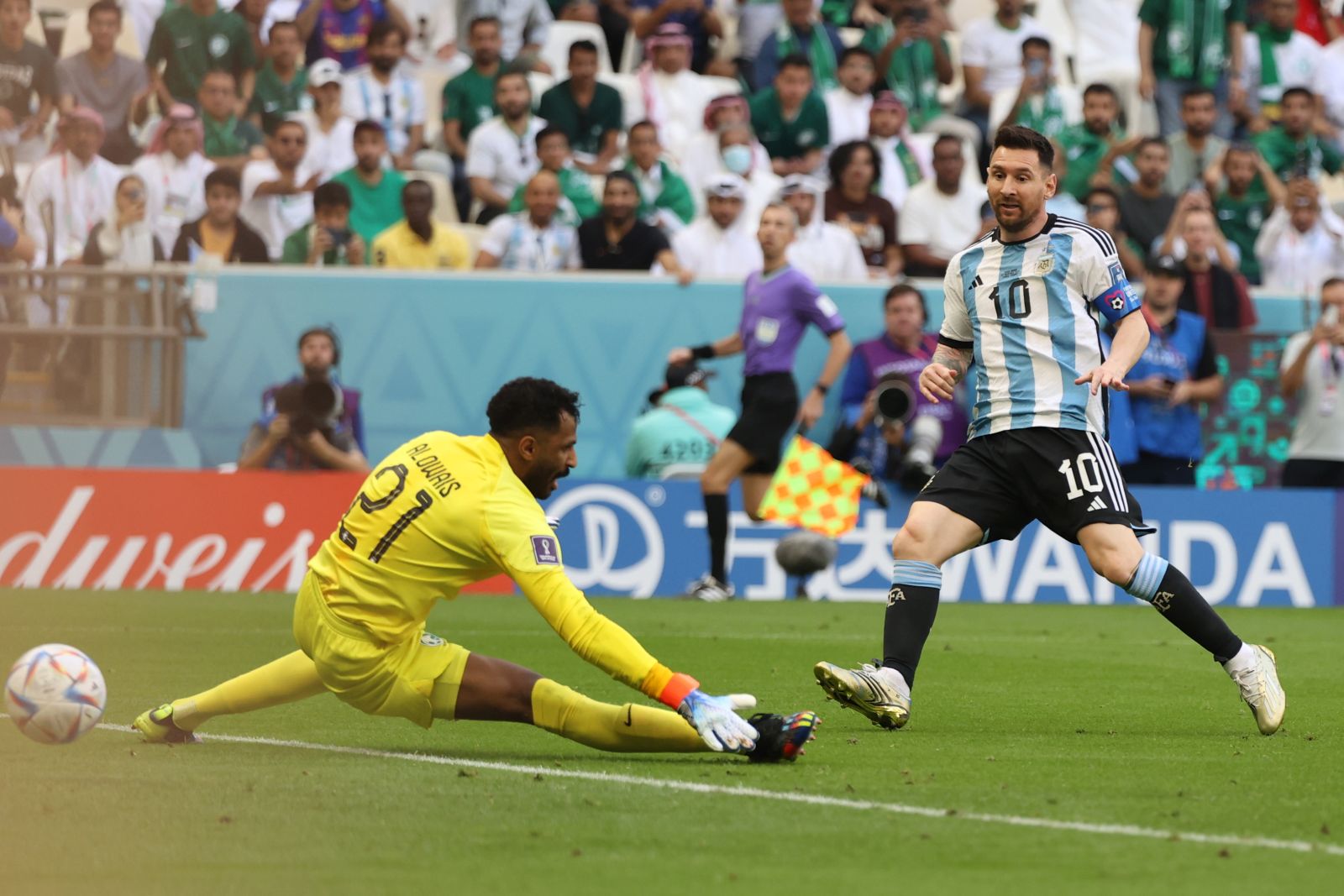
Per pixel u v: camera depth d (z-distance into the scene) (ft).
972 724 72.28
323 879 40.60
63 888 39.73
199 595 145.59
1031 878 41.04
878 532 159.02
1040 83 198.29
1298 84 213.66
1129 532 68.39
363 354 163.32
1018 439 68.85
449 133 193.47
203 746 62.49
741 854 43.57
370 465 163.53
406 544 57.98
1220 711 78.23
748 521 159.02
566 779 54.90
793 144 194.59
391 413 163.63
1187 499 161.17
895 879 40.88
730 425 160.45
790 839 45.47
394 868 41.75
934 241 179.52
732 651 105.40
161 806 49.73
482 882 40.40
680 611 137.49
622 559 157.07
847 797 52.01
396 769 56.95
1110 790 54.03
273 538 154.51
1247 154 186.80
